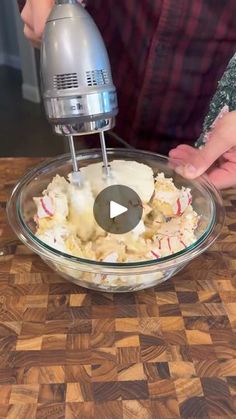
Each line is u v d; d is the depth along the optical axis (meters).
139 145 0.79
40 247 0.48
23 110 2.49
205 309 0.50
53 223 0.49
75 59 0.41
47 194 0.52
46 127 2.29
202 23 0.64
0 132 2.28
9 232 0.59
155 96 0.71
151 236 0.50
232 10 0.63
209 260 0.56
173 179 0.58
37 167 0.59
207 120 0.72
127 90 0.74
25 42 2.46
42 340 0.46
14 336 0.46
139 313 0.49
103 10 0.70
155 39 0.66
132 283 0.49
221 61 0.68
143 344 0.46
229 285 0.53
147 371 0.43
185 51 0.67
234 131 0.55
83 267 0.46
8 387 0.41
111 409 0.40
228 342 0.46
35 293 0.51
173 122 0.75
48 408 0.40
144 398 0.41
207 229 0.51
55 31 0.41
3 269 0.54
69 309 0.49
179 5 0.63
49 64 0.42
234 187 0.68
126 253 0.48
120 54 0.72
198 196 0.56
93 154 0.61
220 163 0.64
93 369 0.43
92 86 0.41
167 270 0.48
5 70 3.10
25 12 0.63
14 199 0.55
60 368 0.43
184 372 0.43
